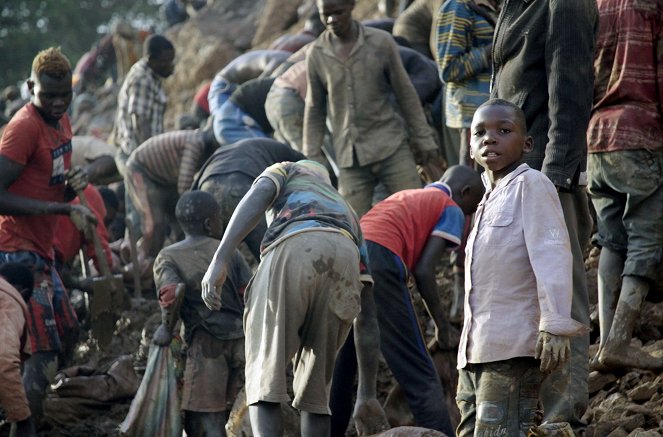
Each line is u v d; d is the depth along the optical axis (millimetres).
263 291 10625
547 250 9039
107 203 19984
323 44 16422
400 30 20219
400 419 13547
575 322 8852
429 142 16297
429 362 12758
